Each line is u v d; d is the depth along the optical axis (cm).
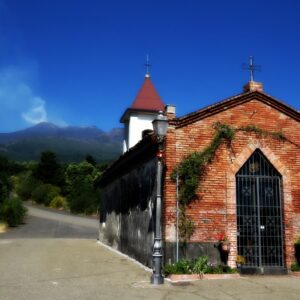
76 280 1249
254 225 1432
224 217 1394
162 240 1371
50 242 2623
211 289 1124
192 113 1418
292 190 1474
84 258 1786
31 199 6788
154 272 1203
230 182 1420
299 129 1523
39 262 1642
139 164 1736
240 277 1319
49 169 7450
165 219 1355
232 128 1459
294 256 1426
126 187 1975
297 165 1496
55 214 5359
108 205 2495
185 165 1384
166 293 1069
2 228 3775
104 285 1171
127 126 2798
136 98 2764
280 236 1445
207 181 1404
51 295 1037
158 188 1248
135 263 1627
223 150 1439
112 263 1627
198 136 1424
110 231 2359
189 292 1082
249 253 1409
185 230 1354
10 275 1332
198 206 1381
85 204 5500
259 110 1500
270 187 1474
